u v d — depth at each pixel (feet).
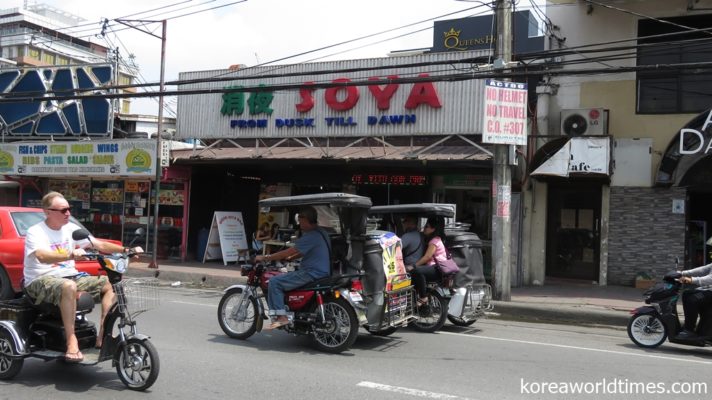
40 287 19.31
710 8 46.93
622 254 49.21
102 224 67.51
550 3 51.85
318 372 21.81
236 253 61.00
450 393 19.52
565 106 51.21
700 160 45.42
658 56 49.14
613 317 36.52
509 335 31.07
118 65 68.49
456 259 31.17
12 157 69.10
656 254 47.93
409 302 28.60
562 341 29.91
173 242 63.36
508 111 40.24
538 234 51.62
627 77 49.32
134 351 19.51
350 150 53.42
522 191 51.57
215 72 61.00
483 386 20.51
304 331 25.68
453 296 30.68
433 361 24.07
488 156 45.91
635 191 48.83
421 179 54.19
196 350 25.03
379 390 19.63
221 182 66.03
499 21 40.81
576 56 50.96
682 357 26.48
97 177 66.49
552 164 45.88
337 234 26.40
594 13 50.65
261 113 58.39
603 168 45.06
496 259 41.34
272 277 25.84
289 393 19.17
